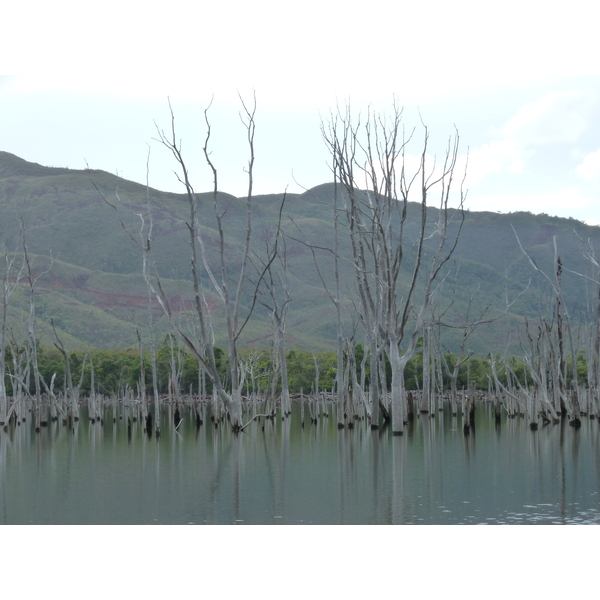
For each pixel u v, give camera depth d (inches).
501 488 1014.4
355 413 2212.1
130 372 3585.1
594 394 2121.1
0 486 1077.8
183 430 2028.8
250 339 6363.2
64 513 882.8
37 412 2161.7
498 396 2095.2
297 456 1382.9
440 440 1620.3
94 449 1558.8
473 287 7234.3
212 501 944.3
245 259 1663.4
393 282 1583.4
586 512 858.8
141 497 977.5
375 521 823.7
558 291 1951.3
